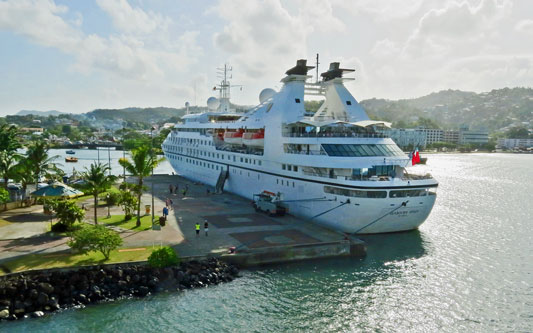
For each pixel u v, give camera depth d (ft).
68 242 96.63
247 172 173.78
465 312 79.36
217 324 73.00
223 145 204.54
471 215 171.53
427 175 125.39
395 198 116.88
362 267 102.06
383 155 129.18
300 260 104.94
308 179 132.87
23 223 120.98
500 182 305.32
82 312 76.64
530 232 140.97
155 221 129.08
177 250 99.81
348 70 154.20
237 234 115.55
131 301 81.35
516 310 80.33
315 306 80.64
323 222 128.77
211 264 94.89
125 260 90.89
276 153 148.56
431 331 72.18
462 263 106.42
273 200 148.77
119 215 138.00
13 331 69.51
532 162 560.61
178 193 189.88
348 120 146.41
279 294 85.76
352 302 82.74
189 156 243.40
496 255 113.60
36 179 155.63
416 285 91.76
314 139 131.23
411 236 128.57
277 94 158.10
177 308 78.74
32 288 79.36
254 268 99.86
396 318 76.54
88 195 177.58
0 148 171.73
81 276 84.12
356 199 116.67
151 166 125.08
